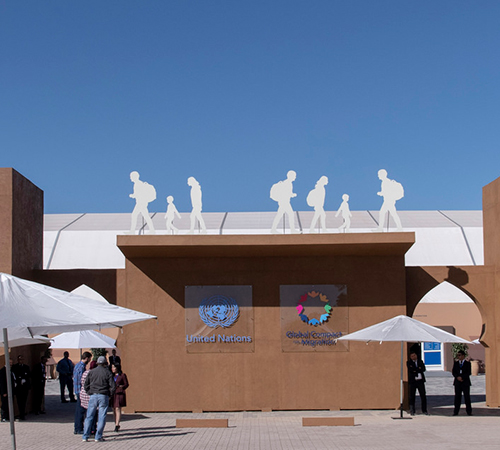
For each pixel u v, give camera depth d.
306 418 18.52
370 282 22.95
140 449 14.21
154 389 22.53
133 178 22.91
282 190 22.61
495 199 23.98
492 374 23.77
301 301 22.84
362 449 13.63
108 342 27.61
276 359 22.66
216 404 22.48
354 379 22.64
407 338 18.98
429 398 27.14
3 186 21.59
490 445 13.88
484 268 23.98
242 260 22.97
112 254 48.78
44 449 14.34
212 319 22.73
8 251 21.41
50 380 38.28
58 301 11.77
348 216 22.70
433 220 53.88
